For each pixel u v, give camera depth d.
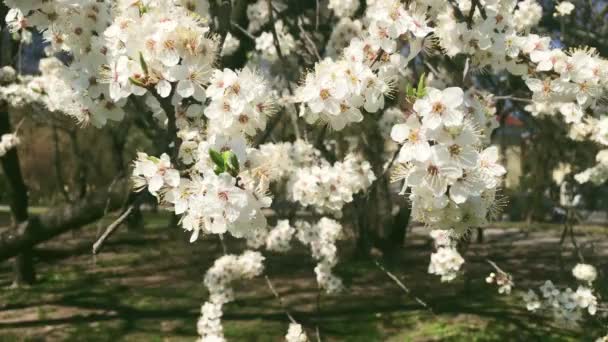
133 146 13.12
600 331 5.00
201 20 1.66
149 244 11.01
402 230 10.00
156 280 8.17
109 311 6.58
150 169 1.60
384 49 1.84
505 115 5.82
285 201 4.08
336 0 4.39
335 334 5.73
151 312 6.54
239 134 1.67
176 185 1.59
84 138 12.48
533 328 5.71
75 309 6.68
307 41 4.05
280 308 6.57
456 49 2.12
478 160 1.35
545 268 8.30
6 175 7.15
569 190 5.79
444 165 1.33
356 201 4.17
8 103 4.77
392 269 8.42
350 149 5.62
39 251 9.84
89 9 2.03
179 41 1.58
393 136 1.37
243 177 1.51
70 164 14.30
